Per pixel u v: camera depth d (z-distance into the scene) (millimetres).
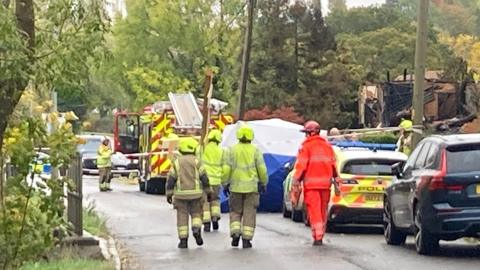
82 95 11578
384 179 21000
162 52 64250
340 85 56312
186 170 18297
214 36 62562
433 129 36344
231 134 29719
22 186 11742
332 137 30609
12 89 11117
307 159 18547
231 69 62094
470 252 17312
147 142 39500
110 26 11336
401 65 71375
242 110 42719
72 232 15062
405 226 17688
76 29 11109
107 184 39875
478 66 81625
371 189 20906
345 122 55844
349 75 57000
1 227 11688
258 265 15469
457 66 56031
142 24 64000
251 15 42969
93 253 15359
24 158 11703
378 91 45625
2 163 11727
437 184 16094
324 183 18484
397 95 42312
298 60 57125
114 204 30828
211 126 36031
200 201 18453
